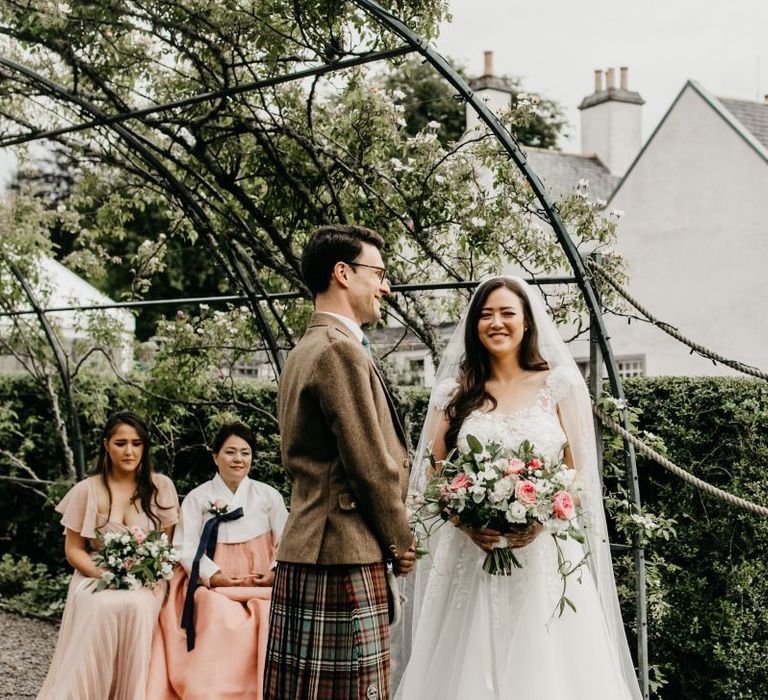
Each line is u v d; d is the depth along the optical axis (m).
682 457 4.77
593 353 3.74
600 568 3.23
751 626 4.65
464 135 4.70
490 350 3.28
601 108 15.70
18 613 7.07
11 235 6.64
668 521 3.82
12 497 8.05
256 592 4.18
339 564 2.58
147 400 6.39
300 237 5.39
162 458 7.09
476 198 4.67
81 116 4.87
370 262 2.83
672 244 11.32
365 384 2.58
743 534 4.65
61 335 7.33
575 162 15.20
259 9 3.91
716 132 10.80
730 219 10.64
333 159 4.59
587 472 3.20
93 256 7.27
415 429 6.17
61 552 7.76
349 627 2.57
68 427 7.84
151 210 19.30
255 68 4.64
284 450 2.74
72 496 4.47
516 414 3.22
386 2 3.78
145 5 4.10
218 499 4.36
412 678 3.16
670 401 4.85
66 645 4.11
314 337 2.71
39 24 4.15
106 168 6.23
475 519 2.95
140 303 5.99
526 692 2.92
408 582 3.63
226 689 3.84
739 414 4.62
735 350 10.57
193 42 4.18
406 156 4.79
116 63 4.64
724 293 10.70
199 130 4.62
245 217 5.37
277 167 4.57
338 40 3.84
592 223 4.42
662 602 4.29
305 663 2.60
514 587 3.04
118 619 4.00
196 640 4.01
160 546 4.15
